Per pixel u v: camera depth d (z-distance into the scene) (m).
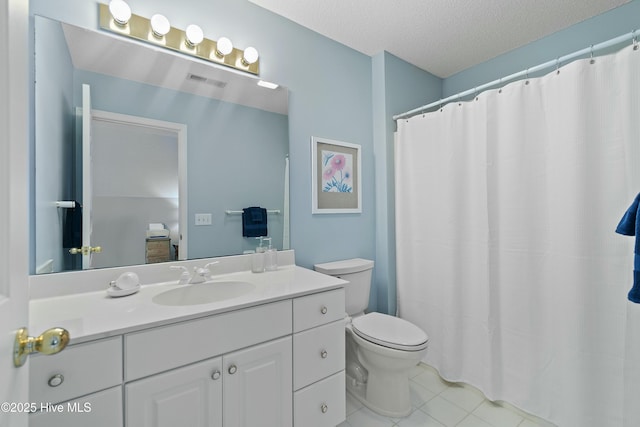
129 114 1.32
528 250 1.51
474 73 2.37
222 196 1.56
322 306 1.30
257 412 1.10
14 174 0.49
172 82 1.42
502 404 1.62
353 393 1.72
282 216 1.77
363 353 1.60
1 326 0.44
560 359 1.39
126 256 1.29
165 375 0.91
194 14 1.46
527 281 1.51
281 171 1.77
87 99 1.22
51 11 1.14
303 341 1.23
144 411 0.87
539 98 1.48
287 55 1.78
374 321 1.70
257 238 1.67
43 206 1.12
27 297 0.53
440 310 1.92
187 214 1.46
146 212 1.35
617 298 1.23
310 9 1.70
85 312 0.96
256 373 1.09
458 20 1.80
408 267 2.11
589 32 1.78
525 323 1.52
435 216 1.95
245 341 1.07
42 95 1.12
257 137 1.68
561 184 1.38
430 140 1.97
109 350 0.82
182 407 0.94
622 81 1.20
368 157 2.21
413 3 1.65
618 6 1.67
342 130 2.05
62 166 1.16
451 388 1.80
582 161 1.29
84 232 1.21
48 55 1.14
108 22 1.26
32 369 0.73
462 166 1.80
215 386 1.00
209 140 1.53
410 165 2.08
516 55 2.12
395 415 1.53
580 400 1.29
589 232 1.28
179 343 0.93
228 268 1.55
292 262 1.79
